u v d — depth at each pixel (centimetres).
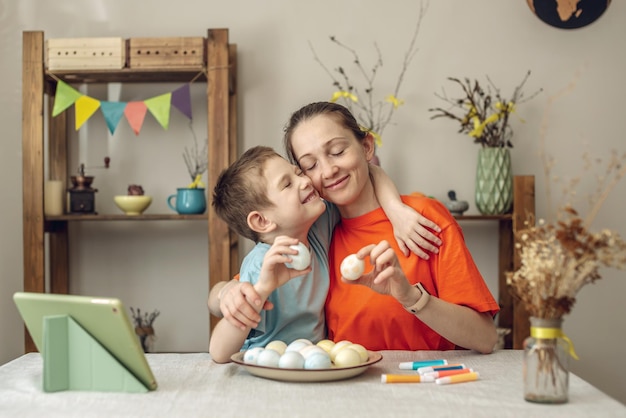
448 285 153
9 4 309
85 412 106
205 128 312
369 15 312
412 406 106
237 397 113
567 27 311
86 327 118
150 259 313
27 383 124
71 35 310
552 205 311
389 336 159
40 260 278
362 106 311
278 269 133
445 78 312
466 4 312
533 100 312
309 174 158
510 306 295
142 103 283
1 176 307
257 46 311
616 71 313
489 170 292
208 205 281
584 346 313
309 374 119
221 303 137
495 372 129
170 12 311
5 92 308
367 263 160
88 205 290
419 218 155
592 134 312
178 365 139
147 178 312
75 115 300
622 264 106
